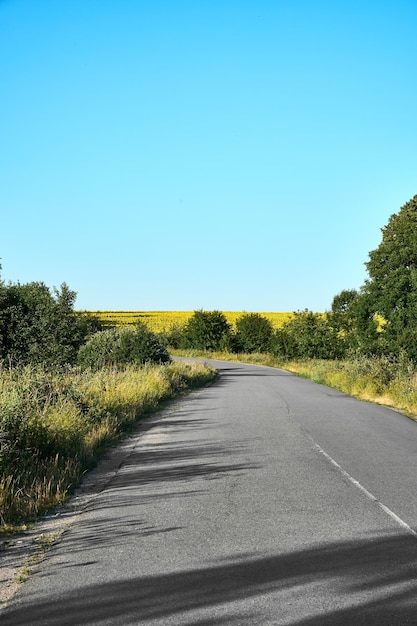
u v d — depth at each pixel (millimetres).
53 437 10797
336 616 4383
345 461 10719
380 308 51969
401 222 53594
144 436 13938
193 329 88625
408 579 5109
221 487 8727
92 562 5605
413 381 22625
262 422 16312
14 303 31328
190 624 4266
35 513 7348
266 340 85625
